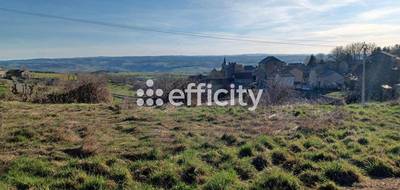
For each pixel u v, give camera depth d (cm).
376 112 1631
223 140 1017
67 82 2630
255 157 787
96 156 783
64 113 1584
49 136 997
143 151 844
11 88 2722
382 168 761
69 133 1041
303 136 1045
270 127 1210
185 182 671
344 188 675
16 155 805
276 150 827
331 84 5822
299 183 670
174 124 1314
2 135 999
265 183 654
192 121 1404
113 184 640
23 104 1956
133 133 1112
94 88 2498
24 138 975
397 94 3462
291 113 1593
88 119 1405
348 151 880
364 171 757
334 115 1454
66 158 786
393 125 1300
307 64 7462
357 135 1058
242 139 1008
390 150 888
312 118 1394
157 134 1082
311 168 743
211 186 636
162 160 777
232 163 765
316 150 884
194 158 782
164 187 651
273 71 6212
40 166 705
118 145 922
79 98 2459
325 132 1105
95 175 671
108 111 1684
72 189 621
